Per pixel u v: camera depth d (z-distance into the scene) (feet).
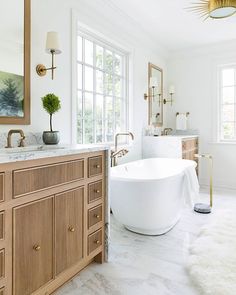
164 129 15.31
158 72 14.75
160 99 15.01
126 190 7.84
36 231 4.52
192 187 8.84
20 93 6.56
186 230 8.52
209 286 5.29
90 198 5.99
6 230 3.96
